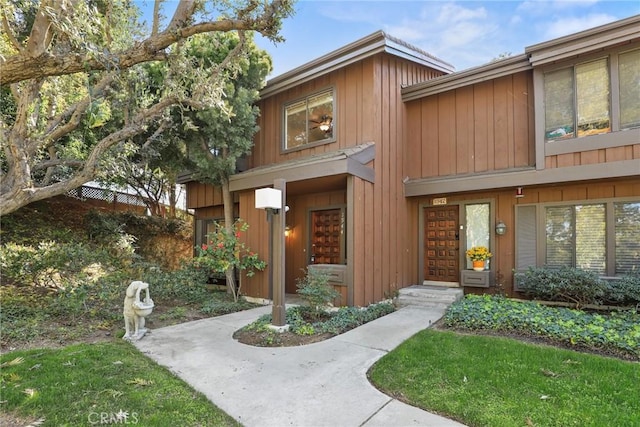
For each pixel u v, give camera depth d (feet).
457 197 26.20
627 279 18.95
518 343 14.16
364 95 24.34
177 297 25.08
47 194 20.11
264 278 25.22
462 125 25.93
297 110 28.76
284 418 9.04
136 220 40.29
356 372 11.99
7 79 8.07
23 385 10.45
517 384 10.53
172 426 8.54
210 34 21.22
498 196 24.61
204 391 10.56
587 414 8.79
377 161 23.90
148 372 11.86
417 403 9.78
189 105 21.48
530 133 23.25
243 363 12.89
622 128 19.60
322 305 19.43
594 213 21.44
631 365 11.69
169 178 45.78
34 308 18.81
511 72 23.47
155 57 9.52
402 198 26.91
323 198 28.04
